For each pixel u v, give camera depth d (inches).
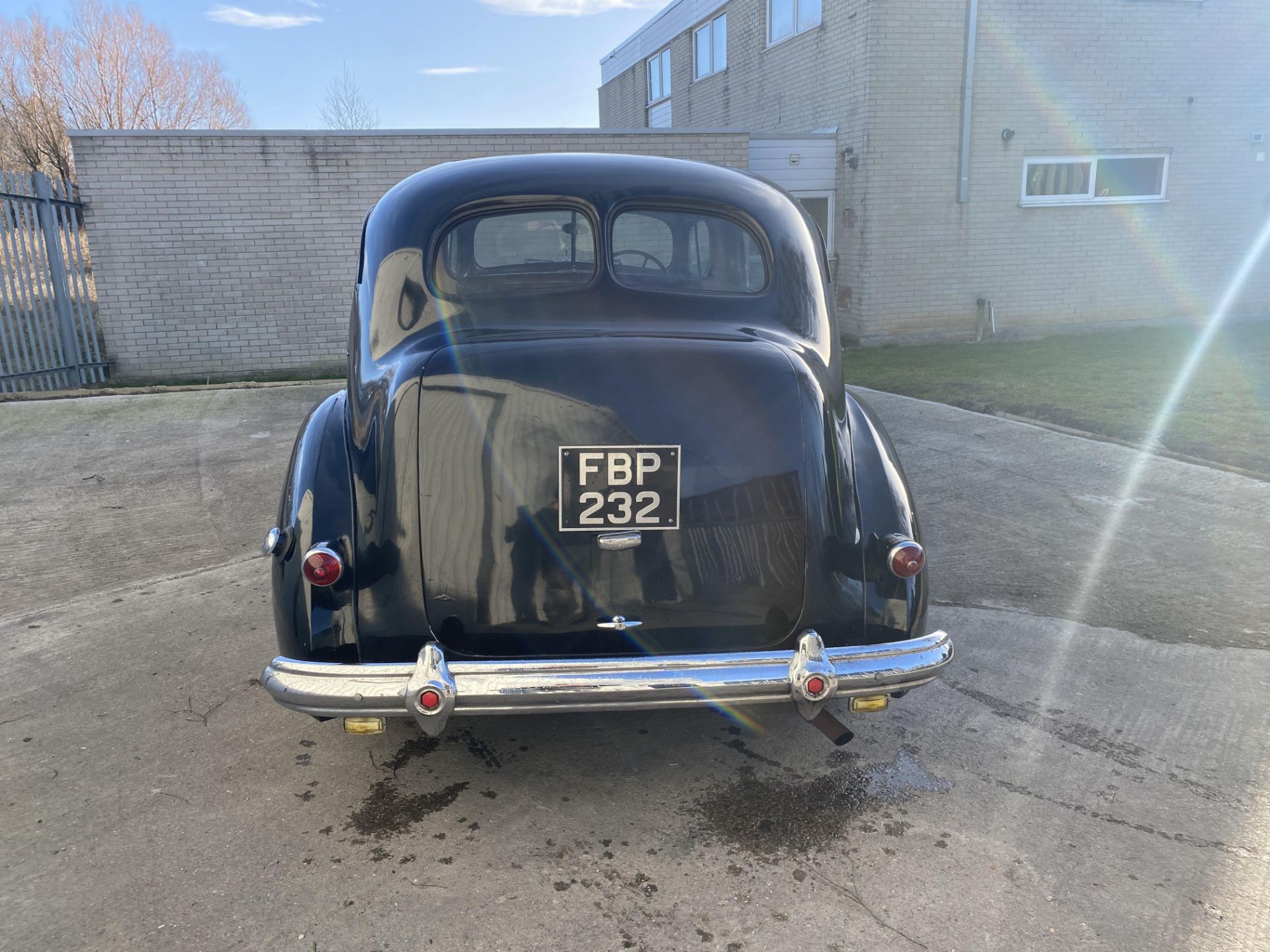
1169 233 512.7
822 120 505.4
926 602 98.9
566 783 106.8
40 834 96.0
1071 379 340.2
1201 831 96.2
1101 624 146.3
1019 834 96.1
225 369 423.8
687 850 94.2
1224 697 123.6
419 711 85.7
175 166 398.9
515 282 109.8
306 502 94.1
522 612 91.4
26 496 218.1
